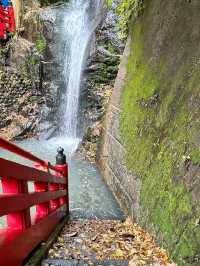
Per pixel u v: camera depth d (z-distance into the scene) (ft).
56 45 51.24
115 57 44.19
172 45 22.17
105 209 25.23
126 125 27.17
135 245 16.21
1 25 52.54
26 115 49.26
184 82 18.37
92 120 43.83
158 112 20.86
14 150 10.37
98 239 17.17
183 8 22.48
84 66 46.29
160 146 19.01
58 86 49.90
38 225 13.41
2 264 9.05
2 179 10.80
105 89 44.45
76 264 12.29
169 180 16.46
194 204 13.44
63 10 55.47
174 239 14.34
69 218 22.84
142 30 30.07
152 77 23.95
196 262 12.09
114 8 46.14
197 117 15.43
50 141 45.85
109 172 30.35
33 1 56.44
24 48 51.01
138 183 21.47
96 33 46.21
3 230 10.94
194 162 14.34
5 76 50.34
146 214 18.78
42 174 14.01
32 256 12.03
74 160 37.58
